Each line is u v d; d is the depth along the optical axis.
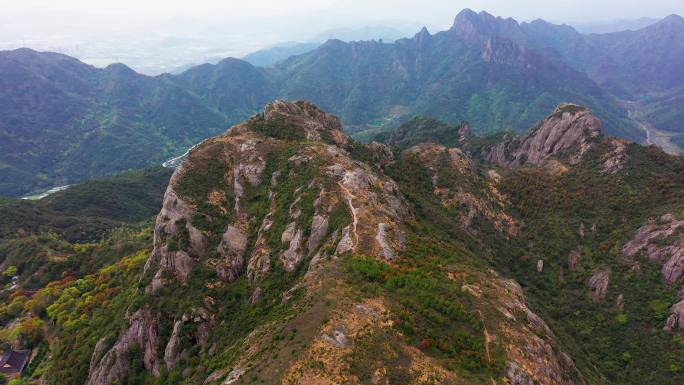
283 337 68.12
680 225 133.12
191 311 99.56
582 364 101.62
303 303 75.88
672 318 113.25
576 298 135.50
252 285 102.38
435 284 80.06
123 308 115.25
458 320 73.06
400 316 69.38
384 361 60.97
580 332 124.12
